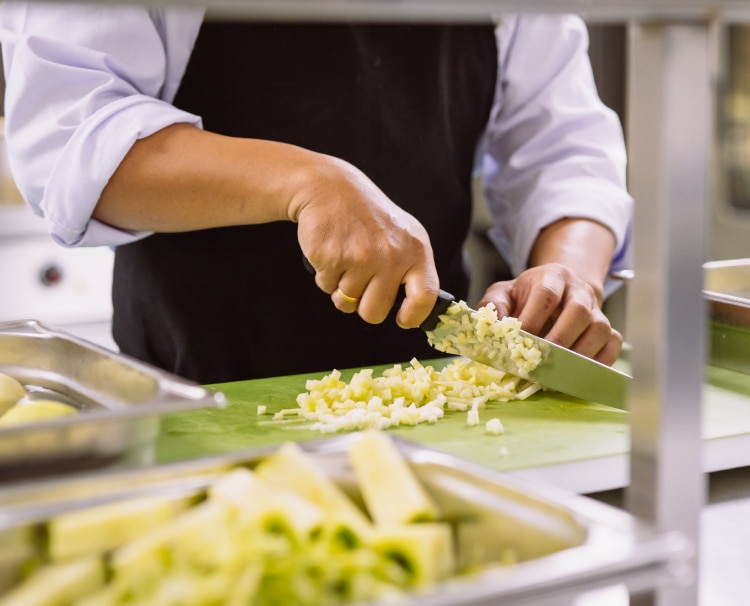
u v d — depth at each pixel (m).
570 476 0.93
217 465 0.63
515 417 1.10
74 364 1.01
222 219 1.20
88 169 1.18
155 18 1.29
